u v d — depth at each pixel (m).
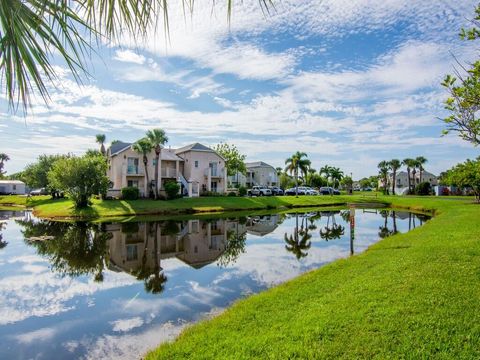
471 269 7.39
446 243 10.74
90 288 9.41
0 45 2.05
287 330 5.09
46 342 6.17
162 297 8.48
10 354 5.78
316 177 81.75
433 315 5.13
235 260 12.62
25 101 2.16
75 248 15.54
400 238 14.02
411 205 39.09
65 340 6.24
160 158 41.25
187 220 26.52
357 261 10.10
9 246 16.06
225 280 9.88
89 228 22.06
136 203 33.84
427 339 4.47
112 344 6.04
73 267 11.98
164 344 5.50
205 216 29.61
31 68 2.12
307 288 7.52
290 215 30.84
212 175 45.53
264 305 6.61
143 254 14.16
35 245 16.33
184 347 4.98
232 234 19.50
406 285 6.62
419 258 8.92
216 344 4.92
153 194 39.28
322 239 17.44
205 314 7.26
